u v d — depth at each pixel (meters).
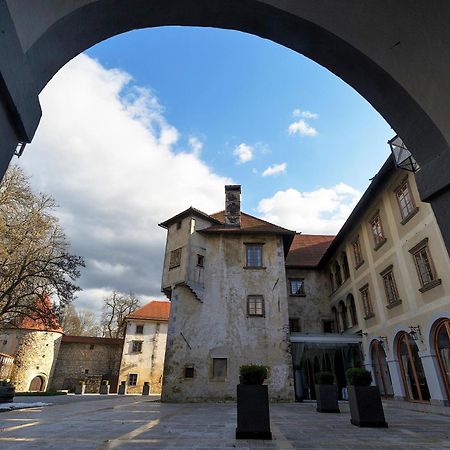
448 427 7.36
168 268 19.38
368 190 14.84
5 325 21.47
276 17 3.01
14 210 20.52
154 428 6.97
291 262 23.70
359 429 7.00
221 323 17.67
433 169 2.80
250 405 5.95
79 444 5.11
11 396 14.62
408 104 2.91
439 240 10.87
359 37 2.92
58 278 20.55
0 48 1.88
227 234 20.12
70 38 2.58
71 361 38.09
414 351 12.44
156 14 2.96
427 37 2.75
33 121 2.35
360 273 17.22
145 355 37.34
